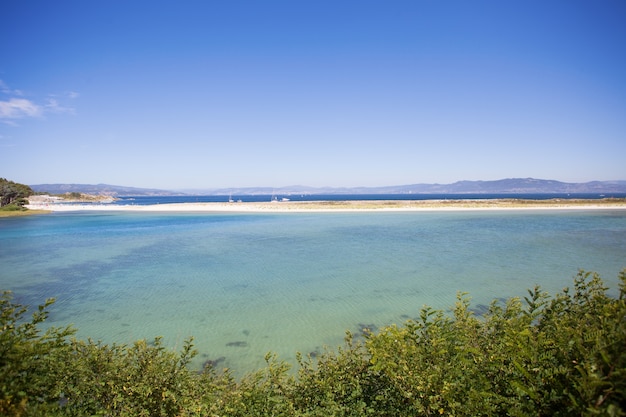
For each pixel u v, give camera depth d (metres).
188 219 61.94
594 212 67.62
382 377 5.61
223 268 23.39
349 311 15.05
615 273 20.47
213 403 5.24
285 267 23.48
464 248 29.94
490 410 4.16
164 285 19.45
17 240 37.56
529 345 4.53
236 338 12.47
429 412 4.76
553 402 3.82
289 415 5.04
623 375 3.13
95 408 5.27
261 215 68.44
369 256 26.92
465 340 5.71
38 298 17.28
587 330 4.07
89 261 26.12
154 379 5.85
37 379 4.67
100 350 6.54
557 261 24.27
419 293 17.36
